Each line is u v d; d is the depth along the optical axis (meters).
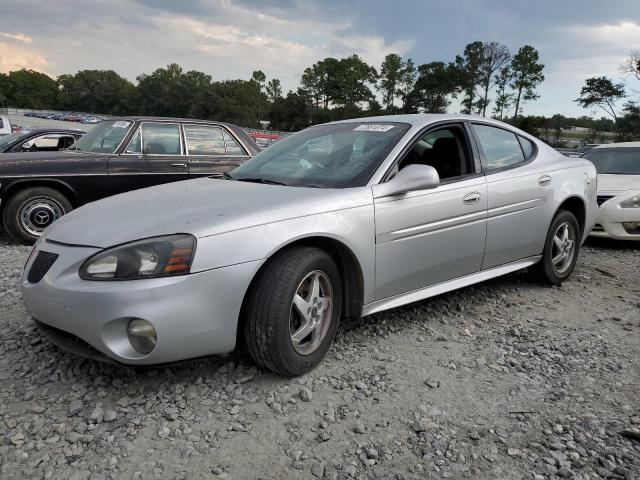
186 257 2.55
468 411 2.69
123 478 2.12
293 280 2.77
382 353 3.32
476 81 97.00
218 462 2.24
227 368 3.02
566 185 4.66
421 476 2.19
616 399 2.84
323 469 2.20
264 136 26.11
